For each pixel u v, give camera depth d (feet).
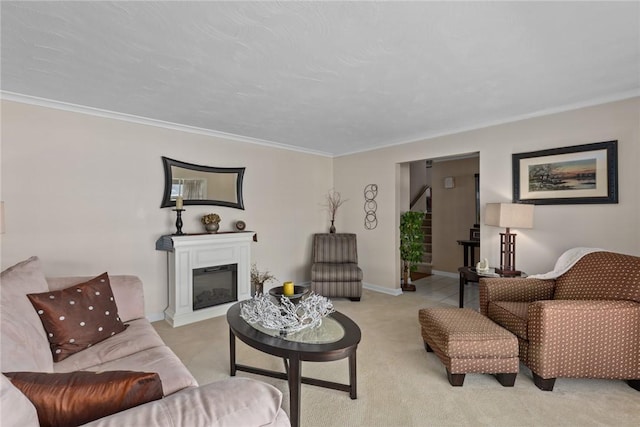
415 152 14.44
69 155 9.95
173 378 4.98
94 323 6.24
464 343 7.10
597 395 6.82
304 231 16.96
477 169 18.22
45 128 9.53
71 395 2.77
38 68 7.29
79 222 10.11
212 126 12.35
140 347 6.16
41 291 6.01
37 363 4.57
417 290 16.17
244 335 6.35
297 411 5.66
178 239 11.05
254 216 14.82
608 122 9.39
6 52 6.54
